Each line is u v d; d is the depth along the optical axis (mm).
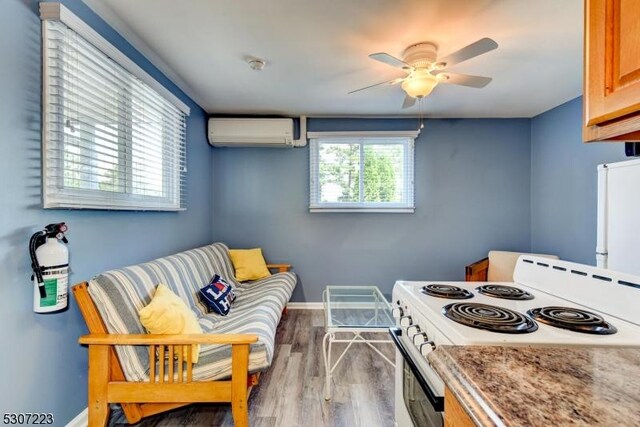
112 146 1898
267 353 1665
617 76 655
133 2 1681
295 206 3789
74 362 1617
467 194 3791
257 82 2734
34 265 1327
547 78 2662
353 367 2350
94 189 1755
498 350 772
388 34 1989
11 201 1292
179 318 1621
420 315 1172
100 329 1534
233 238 3781
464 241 3799
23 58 1339
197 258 2697
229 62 2363
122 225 2020
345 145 3820
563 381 623
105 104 1806
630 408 530
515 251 3779
